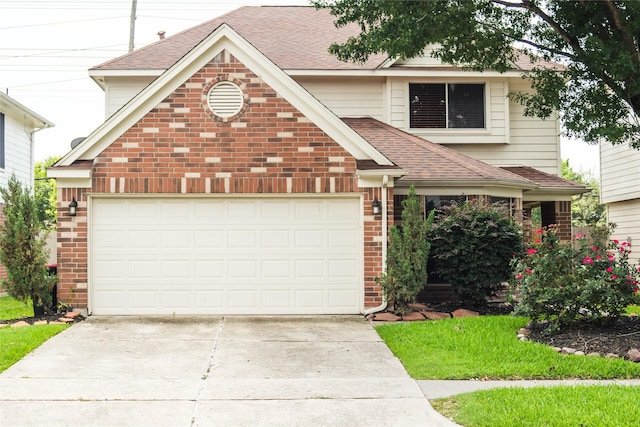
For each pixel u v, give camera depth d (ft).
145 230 39.34
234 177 39.09
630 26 33.81
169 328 35.22
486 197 46.52
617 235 70.90
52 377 24.95
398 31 36.24
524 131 58.65
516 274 34.68
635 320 33.37
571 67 38.14
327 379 25.12
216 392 23.16
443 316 38.52
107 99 56.59
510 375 25.30
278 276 39.83
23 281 36.99
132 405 21.50
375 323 37.06
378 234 39.68
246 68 39.32
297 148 39.37
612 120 37.22
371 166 39.27
